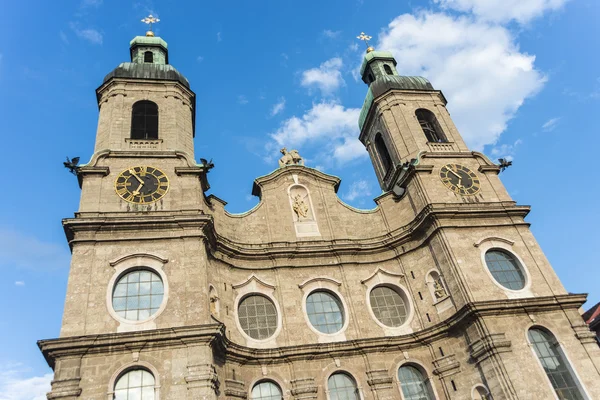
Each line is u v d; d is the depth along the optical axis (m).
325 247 31.72
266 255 30.83
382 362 27.58
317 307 29.80
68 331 22.02
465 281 28.03
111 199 27.42
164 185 28.77
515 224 31.53
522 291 28.33
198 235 26.23
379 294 30.98
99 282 23.86
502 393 24.28
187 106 34.88
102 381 20.77
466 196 33.16
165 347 22.08
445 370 26.95
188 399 20.77
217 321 24.69
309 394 25.61
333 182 36.69
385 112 39.25
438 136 38.72
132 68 35.06
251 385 25.55
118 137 30.92
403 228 32.50
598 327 34.12
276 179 35.28
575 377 25.14
